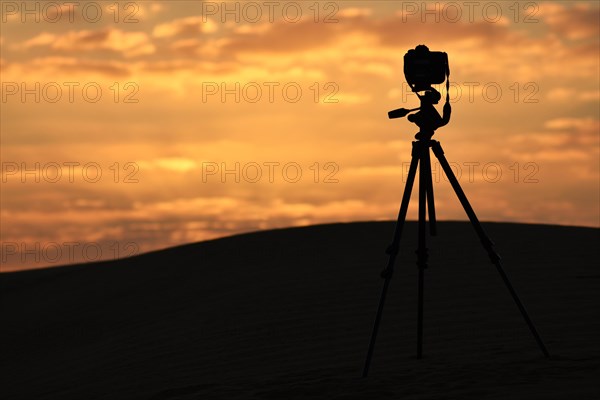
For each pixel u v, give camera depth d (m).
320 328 10.70
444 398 6.19
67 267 26.83
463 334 9.17
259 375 8.64
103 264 21.95
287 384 7.49
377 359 8.48
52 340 15.08
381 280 13.06
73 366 12.27
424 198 8.06
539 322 9.32
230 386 7.82
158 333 12.75
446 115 7.66
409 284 12.52
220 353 10.40
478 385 6.53
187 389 8.08
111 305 16.44
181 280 16.97
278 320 11.53
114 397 9.16
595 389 6.08
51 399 10.15
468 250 14.92
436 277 12.81
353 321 10.76
